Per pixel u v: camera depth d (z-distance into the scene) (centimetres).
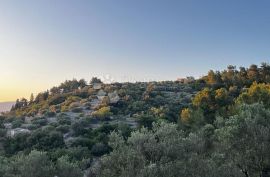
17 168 3297
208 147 3475
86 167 5353
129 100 14175
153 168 2297
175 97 14250
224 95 9450
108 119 11769
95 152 8069
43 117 13600
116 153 2558
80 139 8681
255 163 3002
